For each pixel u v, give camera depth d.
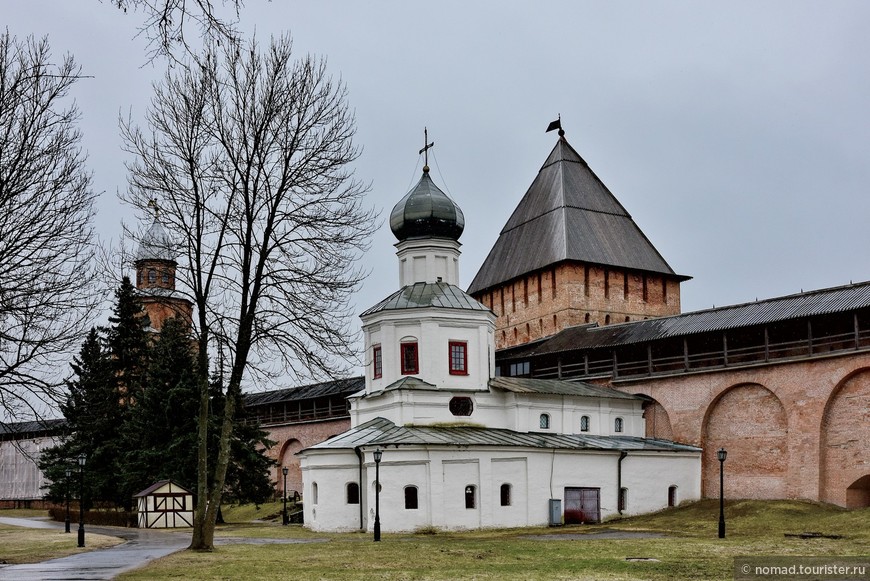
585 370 59.28
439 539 39.31
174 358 59.03
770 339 53.16
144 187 32.12
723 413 52.97
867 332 48.84
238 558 28.22
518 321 74.44
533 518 47.34
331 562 27.22
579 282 69.19
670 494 52.28
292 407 78.75
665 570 24.70
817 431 47.72
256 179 32.06
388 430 47.91
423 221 53.88
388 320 51.41
